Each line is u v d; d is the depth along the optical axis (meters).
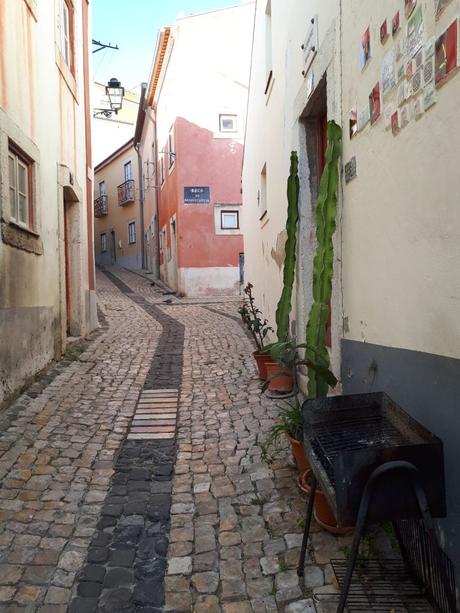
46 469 3.73
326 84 4.00
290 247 5.19
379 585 2.31
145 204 25.59
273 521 2.98
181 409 5.07
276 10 6.41
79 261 8.45
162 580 2.55
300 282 5.17
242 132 17.50
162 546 2.84
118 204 29.89
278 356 3.29
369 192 2.99
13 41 5.12
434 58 2.11
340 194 3.62
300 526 2.90
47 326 6.30
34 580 2.55
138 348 7.96
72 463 3.85
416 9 2.27
